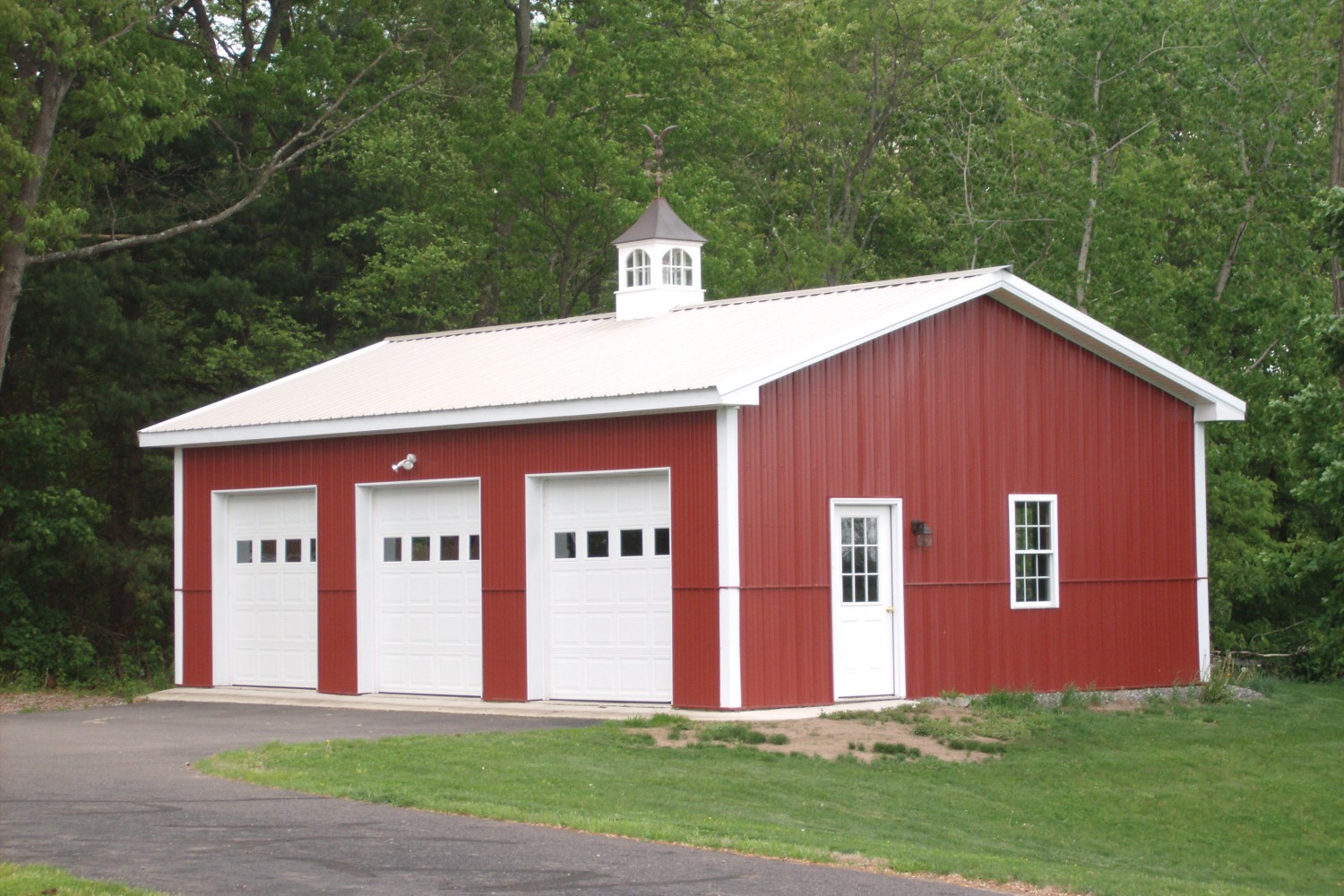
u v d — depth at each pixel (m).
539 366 22.53
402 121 39.69
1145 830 16.22
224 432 23.69
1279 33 36.03
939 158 40.97
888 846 12.64
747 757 16.72
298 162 38.38
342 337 36.78
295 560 23.48
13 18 23.75
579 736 17.25
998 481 21.70
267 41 37.50
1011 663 21.61
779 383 19.22
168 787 13.77
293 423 22.83
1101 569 22.92
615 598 19.91
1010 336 22.09
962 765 17.78
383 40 37.03
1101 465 23.08
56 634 30.77
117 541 33.06
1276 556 24.17
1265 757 19.58
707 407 18.55
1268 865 15.52
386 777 14.42
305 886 9.76
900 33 45.94
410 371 24.81
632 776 15.21
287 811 12.47
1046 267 36.50
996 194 37.94
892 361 20.58
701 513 18.83
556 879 10.16
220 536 24.31
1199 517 24.38
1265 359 34.94
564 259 38.56
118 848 10.87
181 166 33.59
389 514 22.36
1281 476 36.66
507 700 20.67
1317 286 34.97
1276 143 35.19
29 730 18.97
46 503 29.48
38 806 12.63
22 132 25.98
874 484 20.20
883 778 16.59
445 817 12.37
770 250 46.50
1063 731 19.95
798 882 10.39
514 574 20.69
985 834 15.04
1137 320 34.56
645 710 19.23
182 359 33.94
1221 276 36.00
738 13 44.59
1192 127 36.69
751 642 18.70
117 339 30.77
